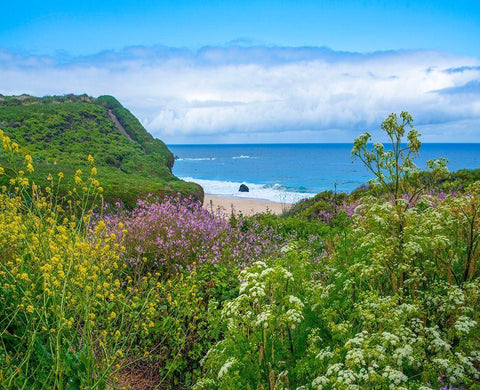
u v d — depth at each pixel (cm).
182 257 593
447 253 326
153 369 384
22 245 361
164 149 4438
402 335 228
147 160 3569
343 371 203
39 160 2517
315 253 596
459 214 335
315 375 246
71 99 5538
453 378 213
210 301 350
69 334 309
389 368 200
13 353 303
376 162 369
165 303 451
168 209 779
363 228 378
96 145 3612
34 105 4556
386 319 238
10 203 369
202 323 401
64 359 266
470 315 268
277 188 5106
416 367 232
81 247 317
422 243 304
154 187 1548
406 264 302
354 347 214
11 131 3366
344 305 293
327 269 378
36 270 333
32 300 303
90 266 316
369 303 254
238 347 275
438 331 256
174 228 684
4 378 247
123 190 1315
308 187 5262
